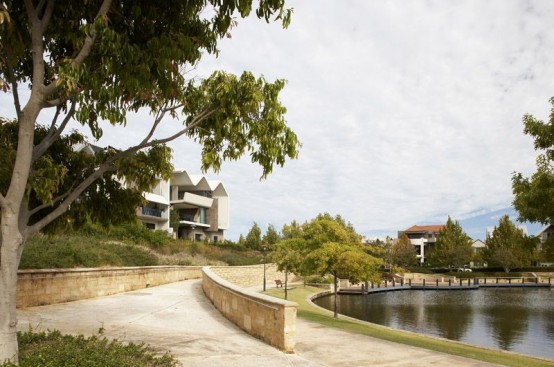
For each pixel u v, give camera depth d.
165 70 6.75
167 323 11.02
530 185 9.72
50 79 7.51
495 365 7.83
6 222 5.48
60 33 6.82
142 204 8.81
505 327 23.94
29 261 13.47
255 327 9.57
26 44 6.57
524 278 67.50
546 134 9.62
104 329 9.67
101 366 5.82
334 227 22.09
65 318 11.12
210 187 60.78
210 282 16.02
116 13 6.64
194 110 8.24
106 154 8.34
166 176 8.59
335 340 9.83
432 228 108.50
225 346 8.47
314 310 23.02
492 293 50.28
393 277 62.12
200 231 57.59
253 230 64.25
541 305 36.00
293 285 42.44
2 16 4.97
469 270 78.19
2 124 7.36
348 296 43.09
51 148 8.02
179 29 7.10
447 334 21.56
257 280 40.47
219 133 8.28
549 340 20.08
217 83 8.07
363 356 8.24
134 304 14.51
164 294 18.11
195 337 9.26
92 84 5.89
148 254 25.66
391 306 34.31
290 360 7.60
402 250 74.31
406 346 9.34
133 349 6.93
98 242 22.28
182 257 34.25
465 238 75.69
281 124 8.03
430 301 39.12
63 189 7.94
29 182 5.96
